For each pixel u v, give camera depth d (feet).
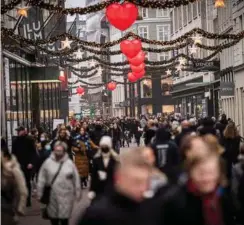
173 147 89.40
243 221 43.21
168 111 601.21
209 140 53.42
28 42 181.16
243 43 296.92
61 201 77.15
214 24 381.19
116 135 252.62
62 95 361.10
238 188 47.34
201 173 35.76
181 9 478.18
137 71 198.59
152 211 33.09
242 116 304.91
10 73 198.59
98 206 32.01
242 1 293.02
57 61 275.80
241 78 301.43
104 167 76.18
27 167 109.29
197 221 36.04
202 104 408.87
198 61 309.01
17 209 68.28
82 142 136.26
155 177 37.19
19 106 214.90
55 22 250.37
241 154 69.15
